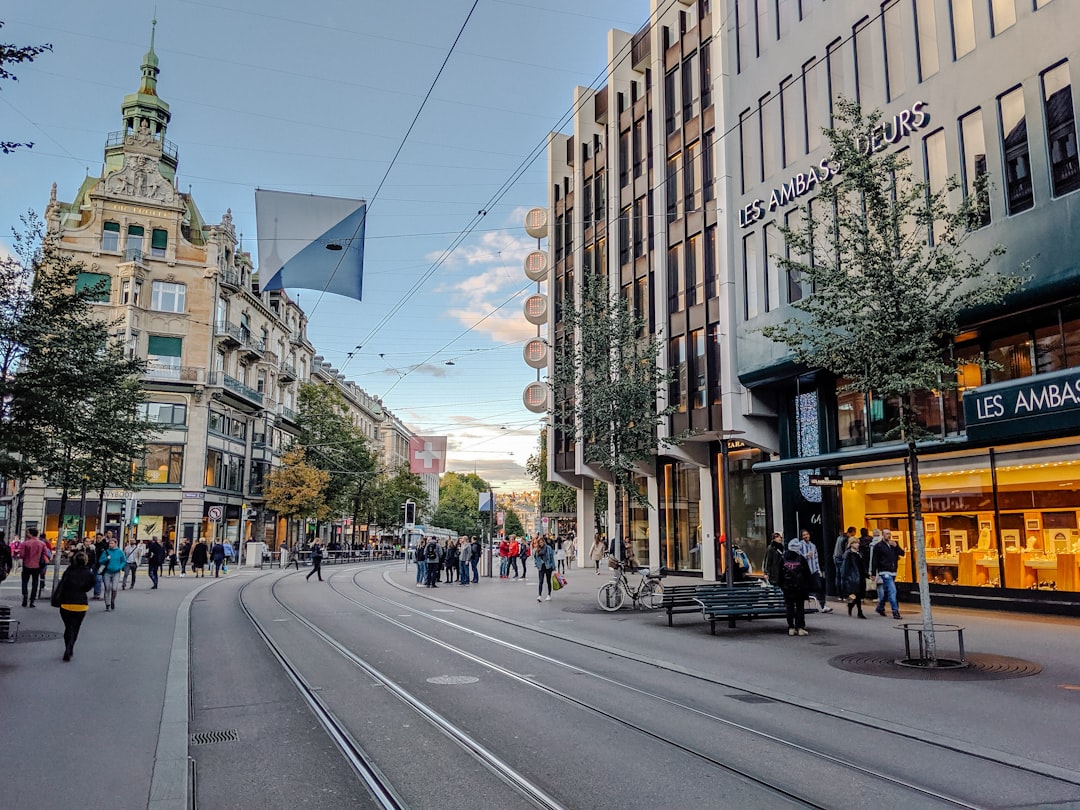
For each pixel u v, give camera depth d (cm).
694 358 2669
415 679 954
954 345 1762
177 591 2328
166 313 4512
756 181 2320
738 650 1171
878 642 1230
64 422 1297
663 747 650
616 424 2062
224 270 4859
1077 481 1463
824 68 2078
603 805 516
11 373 1256
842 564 1614
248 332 5272
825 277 1193
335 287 1339
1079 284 1429
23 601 1777
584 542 3822
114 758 611
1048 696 827
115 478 2239
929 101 1755
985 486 1645
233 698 857
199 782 570
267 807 518
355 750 645
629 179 3170
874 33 1927
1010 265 1545
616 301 2186
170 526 4388
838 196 1245
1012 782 559
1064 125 1472
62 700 816
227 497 4941
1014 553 1580
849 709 779
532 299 3828
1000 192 1583
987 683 895
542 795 533
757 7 2372
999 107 1606
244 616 1670
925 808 506
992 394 1462
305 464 5088
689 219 2717
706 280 2600
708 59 2706
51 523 4128
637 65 3186
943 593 1720
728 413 2347
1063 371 1332
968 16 1691
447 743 668
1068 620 1421
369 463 5812
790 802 520
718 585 1584
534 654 1154
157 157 4647
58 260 1359
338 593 2320
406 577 3275
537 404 3700
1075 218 1434
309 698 846
